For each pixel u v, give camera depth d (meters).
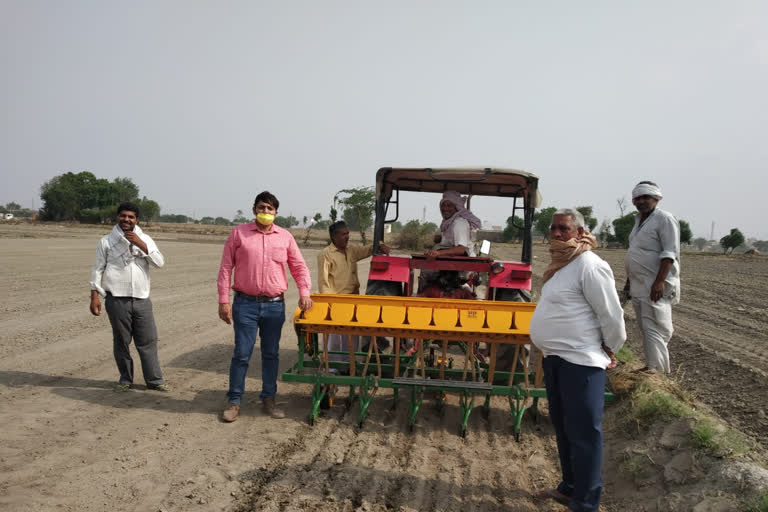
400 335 4.59
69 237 34.38
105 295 5.22
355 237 40.78
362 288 14.07
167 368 6.26
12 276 13.16
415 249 36.28
